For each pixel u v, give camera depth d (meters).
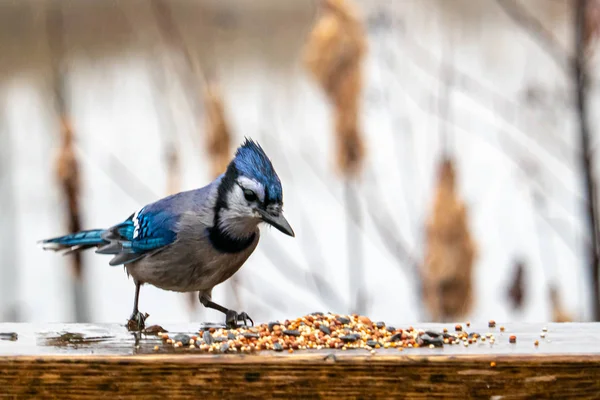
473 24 14.57
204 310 12.32
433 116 14.20
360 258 12.73
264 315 12.39
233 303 12.13
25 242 14.67
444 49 12.66
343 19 11.74
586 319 11.18
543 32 12.00
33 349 5.79
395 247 12.95
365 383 5.43
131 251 7.80
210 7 11.88
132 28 12.45
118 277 15.12
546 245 13.52
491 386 5.43
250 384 5.44
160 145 14.80
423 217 12.28
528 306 11.88
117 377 5.47
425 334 6.23
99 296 14.18
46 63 12.95
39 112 14.80
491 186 14.61
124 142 14.83
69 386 5.49
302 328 6.29
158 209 7.68
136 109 15.20
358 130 12.03
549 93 11.98
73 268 12.47
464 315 11.39
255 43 13.87
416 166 13.43
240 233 7.49
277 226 7.32
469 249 11.28
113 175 14.20
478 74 14.37
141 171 14.53
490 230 13.77
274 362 5.43
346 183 12.53
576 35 11.14
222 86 12.45
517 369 5.43
